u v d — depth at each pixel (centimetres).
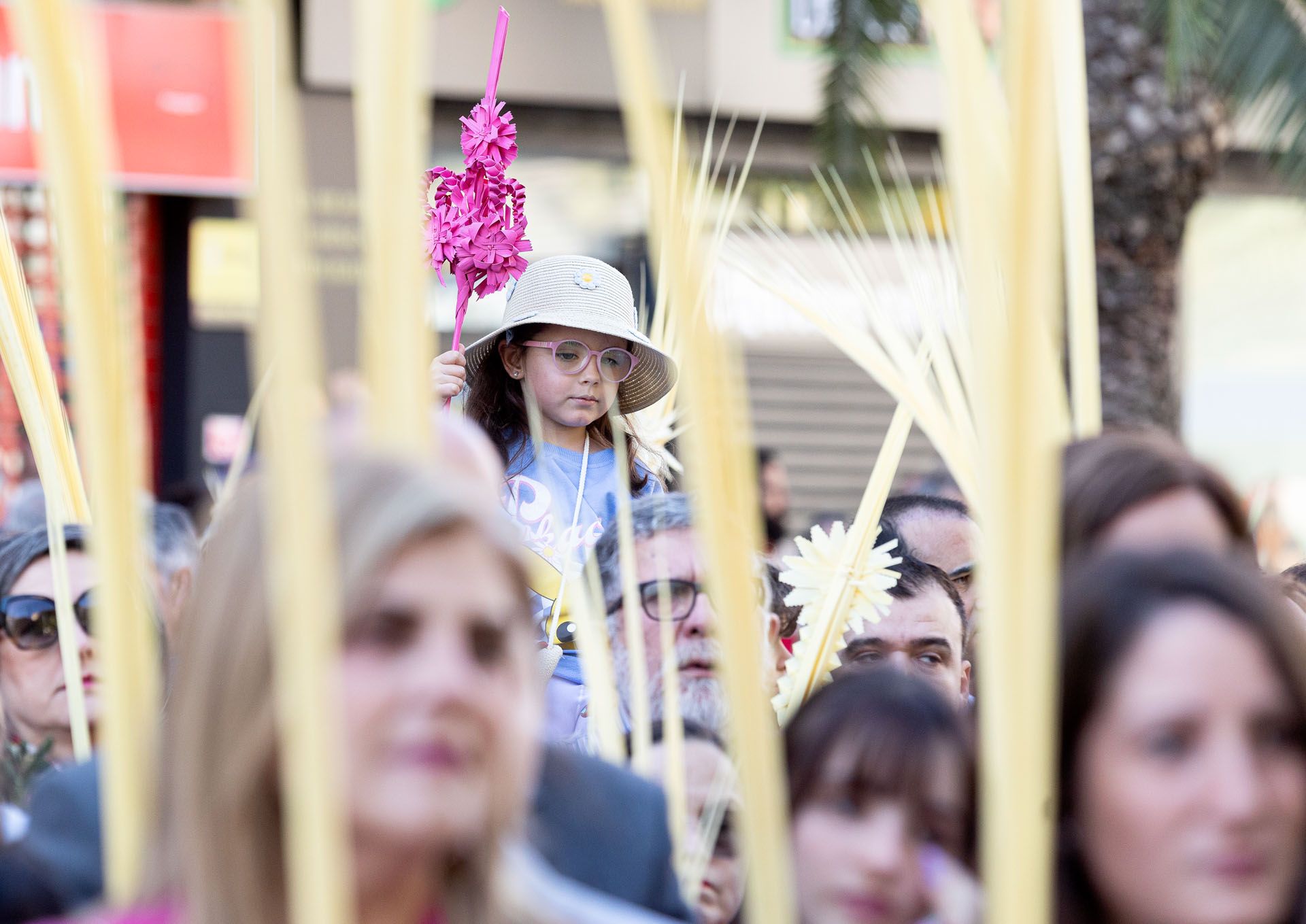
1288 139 1147
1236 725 200
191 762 177
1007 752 114
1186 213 1297
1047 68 112
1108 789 204
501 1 2011
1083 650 208
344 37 1916
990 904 116
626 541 352
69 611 343
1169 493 348
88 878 283
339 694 156
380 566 163
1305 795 201
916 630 460
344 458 173
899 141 1892
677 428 615
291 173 109
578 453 599
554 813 289
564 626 480
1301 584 408
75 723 340
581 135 2059
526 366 606
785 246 479
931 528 548
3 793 411
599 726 343
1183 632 203
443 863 182
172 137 1877
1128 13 1262
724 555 128
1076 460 360
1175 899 199
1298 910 207
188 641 183
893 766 268
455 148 2016
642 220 1841
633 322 624
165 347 2114
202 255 2131
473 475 277
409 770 161
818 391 2130
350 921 163
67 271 124
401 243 132
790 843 274
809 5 2011
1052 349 128
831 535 445
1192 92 1258
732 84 2002
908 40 1448
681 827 321
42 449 346
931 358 398
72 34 122
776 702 404
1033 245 112
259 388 130
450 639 166
